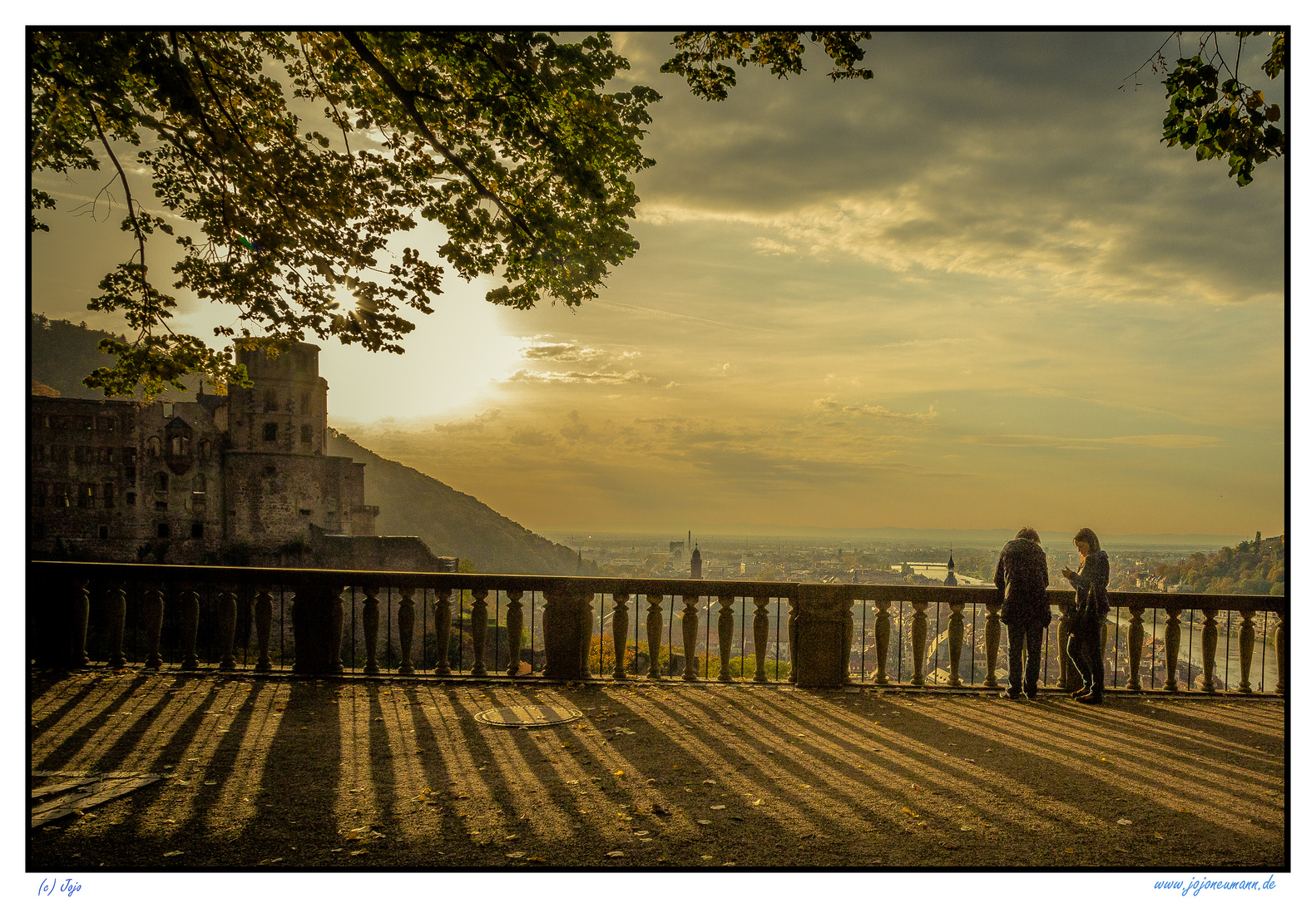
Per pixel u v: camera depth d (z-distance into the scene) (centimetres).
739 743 666
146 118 936
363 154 1045
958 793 558
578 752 631
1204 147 706
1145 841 485
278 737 656
